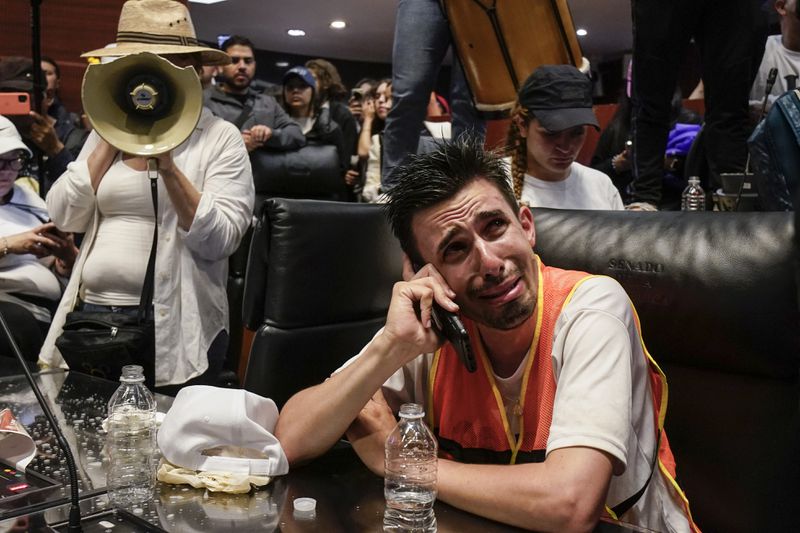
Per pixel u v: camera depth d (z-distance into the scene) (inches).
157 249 91.9
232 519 38.5
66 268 113.1
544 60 107.7
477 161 47.9
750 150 77.9
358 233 64.5
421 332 47.2
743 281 53.7
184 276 93.3
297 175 157.1
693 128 124.6
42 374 70.0
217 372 100.3
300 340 60.7
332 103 210.2
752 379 54.1
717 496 54.5
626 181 137.9
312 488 43.6
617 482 47.2
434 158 48.0
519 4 102.8
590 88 99.0
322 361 62.5
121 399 50.9
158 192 92.3
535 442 48.7
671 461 52.5
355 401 47.1
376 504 41.2
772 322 52.5
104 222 94.0
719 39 101.3
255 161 154.5
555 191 101.9
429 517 40.5
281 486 43.9
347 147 207.8
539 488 40.7
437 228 47.5
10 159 107.0
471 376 51.1
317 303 61.6
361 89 240.2
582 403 44.2
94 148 97.0
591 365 45.5
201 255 94.4
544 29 105.0
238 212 97.2
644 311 57.9
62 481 43.4
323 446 47.7
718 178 105.6
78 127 153.1
